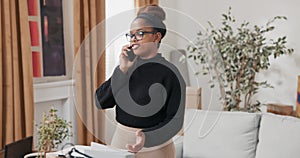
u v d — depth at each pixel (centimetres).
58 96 320
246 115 304
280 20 395
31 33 292
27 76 280
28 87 281
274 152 283
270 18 401
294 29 388
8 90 270
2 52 267
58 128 209
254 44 359
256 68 363
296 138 278
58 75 320
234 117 306
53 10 312
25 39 278
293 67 391
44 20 304
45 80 310
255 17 410
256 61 361
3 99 271
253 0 409
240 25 419
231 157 299
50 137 204
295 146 276
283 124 286
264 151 288
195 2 445
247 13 414
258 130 301
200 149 311
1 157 237
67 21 329
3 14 264
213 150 306
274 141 285
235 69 369
